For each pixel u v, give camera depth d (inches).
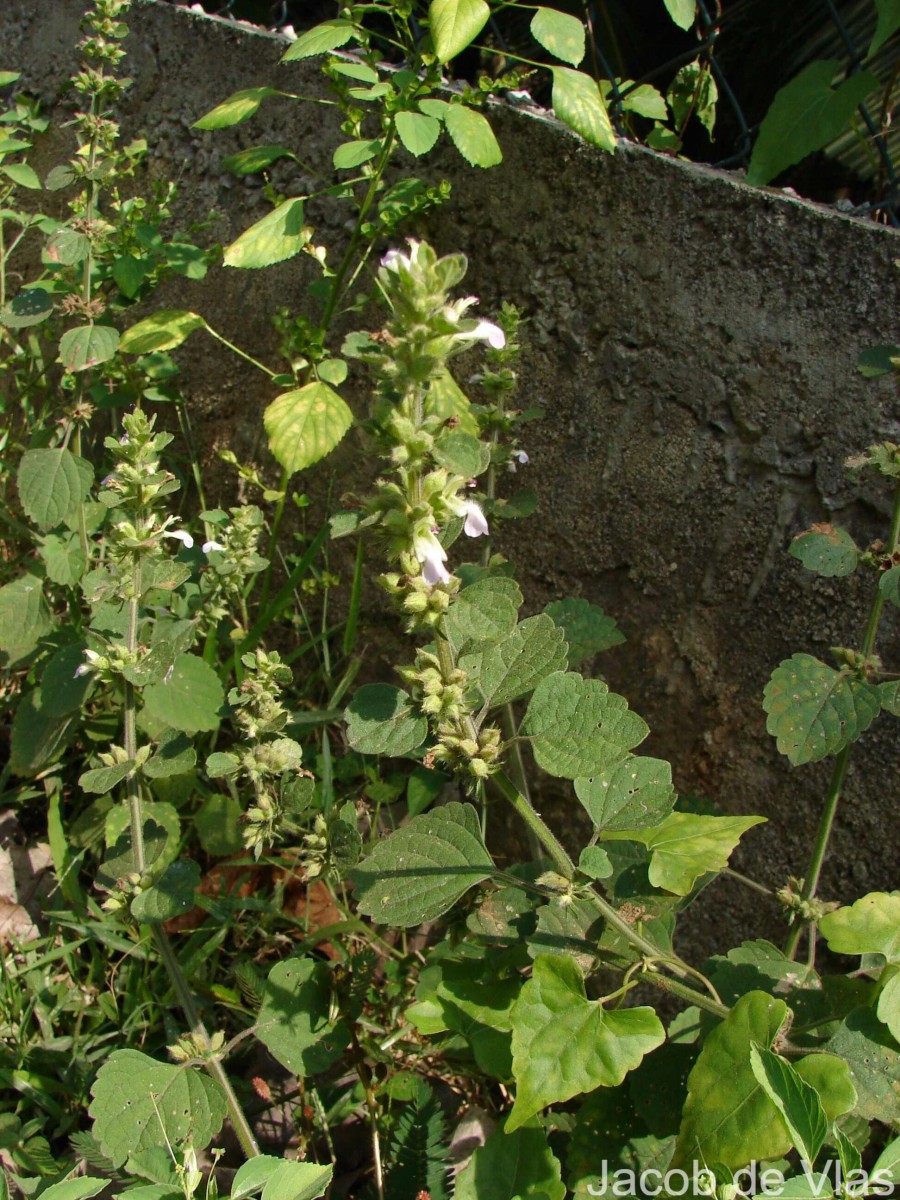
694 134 32.3
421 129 21.8
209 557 24.5
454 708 15.8
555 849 16.4
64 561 24.7
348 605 27.9
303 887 24.0
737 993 18.5
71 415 26.0
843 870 21.9
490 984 19.0
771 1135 14.8
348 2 24.5
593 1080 15.3
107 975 22.1
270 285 28.7
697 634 23.2
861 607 21.6
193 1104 17.0
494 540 25.5
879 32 20.9
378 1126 20.0
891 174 24.1
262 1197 14.0
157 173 31.0
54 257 25.5
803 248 22.0
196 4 33.9
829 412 21.8
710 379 22.9
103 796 24.1
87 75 27.0
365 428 14.8
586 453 24.3
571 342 24.3
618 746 15.9
